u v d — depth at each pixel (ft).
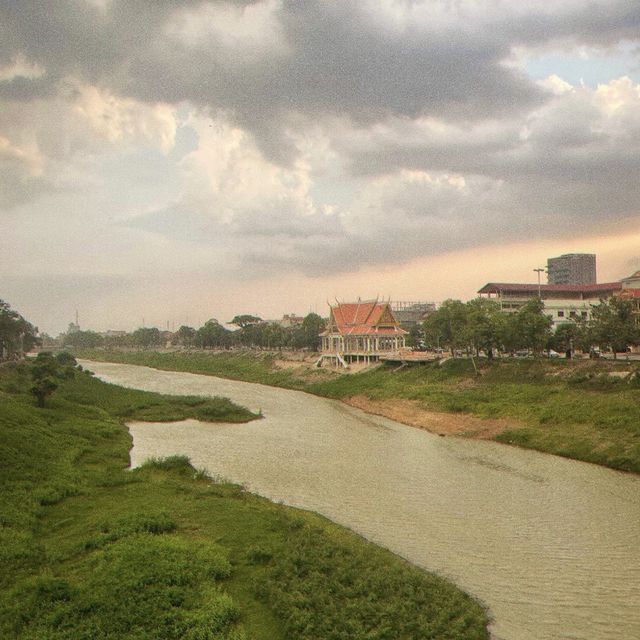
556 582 84.07
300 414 251.80
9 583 76.95
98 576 77.66
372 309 415.23
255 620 69.21
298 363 448.24
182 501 111.55
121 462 150.00
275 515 104.94
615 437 161.58
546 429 183.21
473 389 252.01
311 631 66.23
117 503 110.32
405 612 71.10
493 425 199.52
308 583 76.64
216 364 535.19
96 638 64.13
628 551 94.79
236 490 122.42
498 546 97.09
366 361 390.21
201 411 241.55
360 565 83.97
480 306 315.78
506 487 131.34
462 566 89.40
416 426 217.36
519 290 407.64
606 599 79.20
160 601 71.26
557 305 372.38
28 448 140.26
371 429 212.02
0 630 65.36
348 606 71.97
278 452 170.09
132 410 240.53
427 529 104.83
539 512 113.60
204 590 74.43
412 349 428.56
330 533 99.04
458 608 73.92
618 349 246.68
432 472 145.38
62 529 97.86
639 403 179.52
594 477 138.62
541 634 70.64
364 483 135.44
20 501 107.34
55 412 199.31
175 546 86.63
